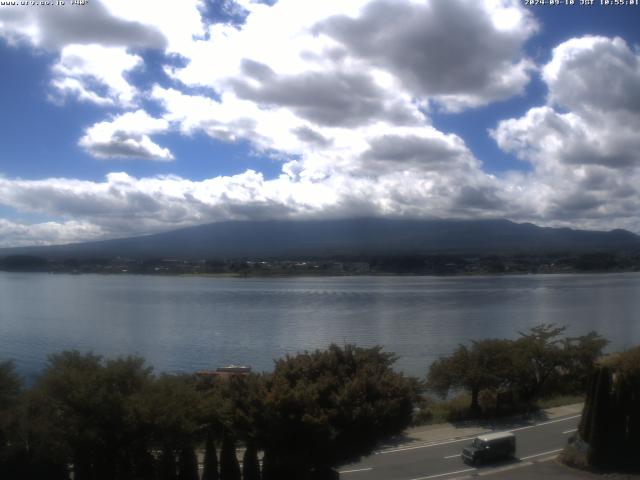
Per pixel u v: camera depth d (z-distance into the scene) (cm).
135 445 2952
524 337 5888
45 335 12181
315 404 2869
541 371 5484
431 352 9612
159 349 10506
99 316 15488
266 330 12675
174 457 2967
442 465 3556
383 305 17700
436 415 4856
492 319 13975
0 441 2844
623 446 3400
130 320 14612
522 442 4009
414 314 15162
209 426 3077
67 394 2962
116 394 2941
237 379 3189
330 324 13450
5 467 2839
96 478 2922
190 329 12962
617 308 16112
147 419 2862
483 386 5009
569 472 3369
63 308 17488
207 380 4659
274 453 2914
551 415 4750
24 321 14475
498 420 4662
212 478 2939
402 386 3141
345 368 3228
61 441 2859
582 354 5578
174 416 2873
